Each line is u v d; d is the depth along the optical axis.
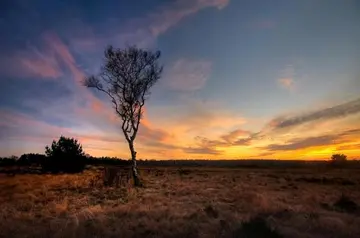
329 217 12.78
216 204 17.23
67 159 47.59
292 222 12.16
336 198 20.11
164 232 11.11
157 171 61.38
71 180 34.97
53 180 35.09
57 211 16.02
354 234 10.91
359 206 16.86
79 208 17.53
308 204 17.52
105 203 19.56
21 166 61.06
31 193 23.75
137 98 36.31
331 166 71.75
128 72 36.56
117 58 36.66
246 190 25.00
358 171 60.38
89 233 11.19
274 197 20.08
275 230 10.59
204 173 55.44
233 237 10.38
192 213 14.28
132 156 33.88
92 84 36.56
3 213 15.12
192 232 10.96
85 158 50.38
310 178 40.44
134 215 14.18
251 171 64.56
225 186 29.86
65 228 11.48
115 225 12.17
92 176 39.19
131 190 25.22
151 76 36.97
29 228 11.95
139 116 35.78
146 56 37.19
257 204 16.50
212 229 11.25
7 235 11.12
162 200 20.03
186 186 29.62
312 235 10.74
